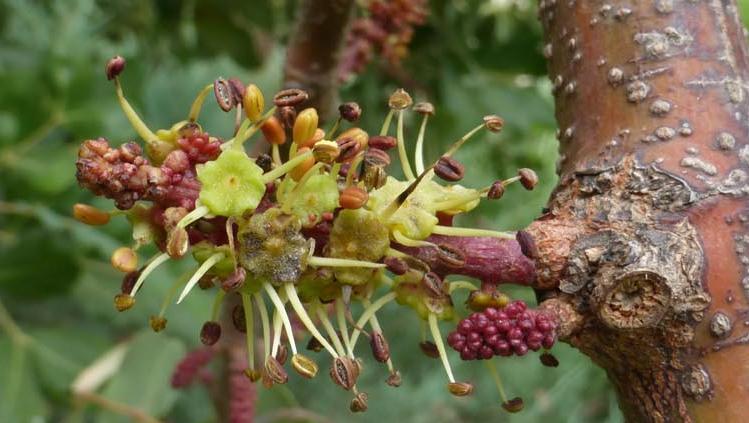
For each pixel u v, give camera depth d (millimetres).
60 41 325
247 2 365
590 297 160
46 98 282
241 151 156
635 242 159
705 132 165
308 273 157
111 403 282
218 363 248
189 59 385
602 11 173
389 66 325
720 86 168
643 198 162
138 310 321
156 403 285
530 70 345
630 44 170
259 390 304
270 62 403
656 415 162
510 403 164
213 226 155
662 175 163
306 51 225
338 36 224
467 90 333
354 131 159
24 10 372
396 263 156
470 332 158
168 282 319
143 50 389
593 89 172
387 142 164
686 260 159
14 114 280
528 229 162
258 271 155
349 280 157
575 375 457
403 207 158
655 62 169
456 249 159
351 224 156
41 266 281
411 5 242
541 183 426
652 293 158
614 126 169
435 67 335
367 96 334
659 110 167
